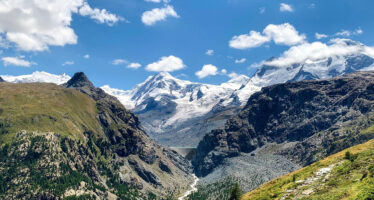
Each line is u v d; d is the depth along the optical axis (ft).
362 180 253.44
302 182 328.70
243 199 384.27
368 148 353.72
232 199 391.04
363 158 307.78
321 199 252.62
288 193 314.35
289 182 359.46
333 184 280.10
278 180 408.26
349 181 268.00
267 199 326.85
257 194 376.68
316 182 309.42
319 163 377.09
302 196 285.23
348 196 234.79
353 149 376.48
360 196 222.48
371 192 219.00
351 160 320.91
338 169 315.78
